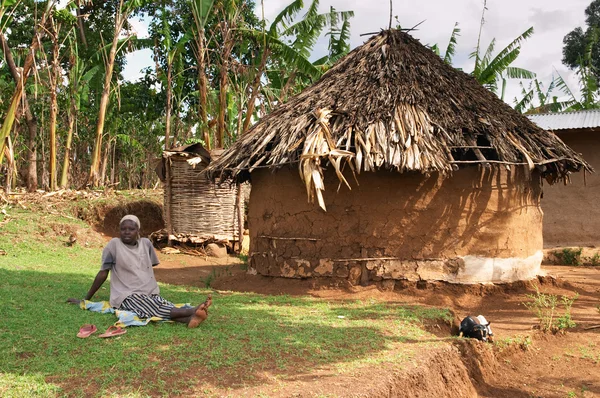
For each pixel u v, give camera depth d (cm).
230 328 482
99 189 1573
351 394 343
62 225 1117
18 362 371
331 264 721
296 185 747
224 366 384
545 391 467
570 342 574
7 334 428
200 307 475
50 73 1496
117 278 530
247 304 620
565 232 1299
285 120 740
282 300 650
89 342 423
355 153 675
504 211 723
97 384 341
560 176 822
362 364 406
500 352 520
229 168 748
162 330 466
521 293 723
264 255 783
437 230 703
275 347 430
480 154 668
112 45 1631
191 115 2347
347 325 519
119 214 1339
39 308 520
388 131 658
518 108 2039
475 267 706
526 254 757
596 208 1271
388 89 720
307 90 820
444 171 635
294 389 347
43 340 421
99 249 1079
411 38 820
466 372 463
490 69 1639
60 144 2319
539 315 602
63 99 1931
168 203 1203
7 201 1233
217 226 1208
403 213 704
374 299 662
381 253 709
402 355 432
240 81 1838
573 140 1295
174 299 631
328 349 439
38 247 992
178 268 998
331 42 1745
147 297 514
